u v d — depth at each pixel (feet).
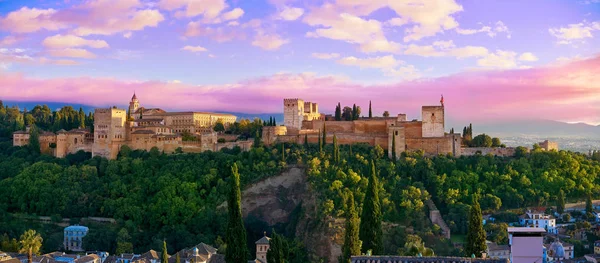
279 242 566.36
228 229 518.78
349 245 519.19
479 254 501.56
